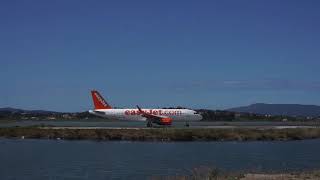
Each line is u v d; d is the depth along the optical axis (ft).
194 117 619.67
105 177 232.94
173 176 221.25
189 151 360.48
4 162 293.23
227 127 573.74
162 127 575.79
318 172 209.77
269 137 476.54
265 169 253.03
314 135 500.33
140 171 253.44
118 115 629.51
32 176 237.25
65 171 254.06
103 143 431.02
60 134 485.97
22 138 488.44
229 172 219.20
